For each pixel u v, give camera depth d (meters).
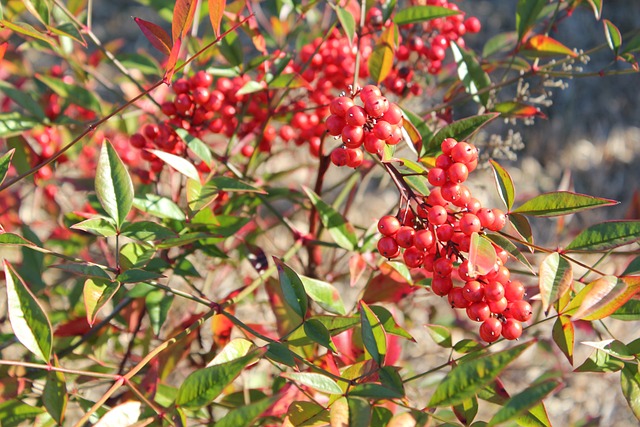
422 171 0.59
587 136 1.63
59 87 0.74
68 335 0.73
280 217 0.74
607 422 1.16
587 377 1.18
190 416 0.70
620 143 1.64
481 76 0.73
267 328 0.74
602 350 0.60
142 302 0.73
